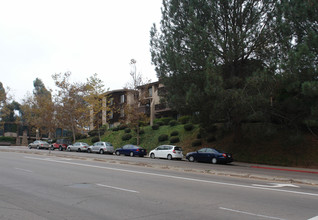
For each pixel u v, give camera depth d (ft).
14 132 249.55
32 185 33.19
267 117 76.13
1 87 220.64
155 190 31.48
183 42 80.18
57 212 21.52
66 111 154.61
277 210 23.39
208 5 75.56
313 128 83.05
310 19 62.80
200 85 72.74
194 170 52.70
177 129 127.24
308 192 33.04
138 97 126.93
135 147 104.78
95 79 147.33
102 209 22.61
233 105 67.51
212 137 103.71
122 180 38.58
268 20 74.18
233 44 73.05
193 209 23.15
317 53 61.31
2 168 49.75
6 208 22.54
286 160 79.56
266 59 76.02
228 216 21.17
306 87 56.80
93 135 168.55
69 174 43.52
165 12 84.38
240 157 88.38
